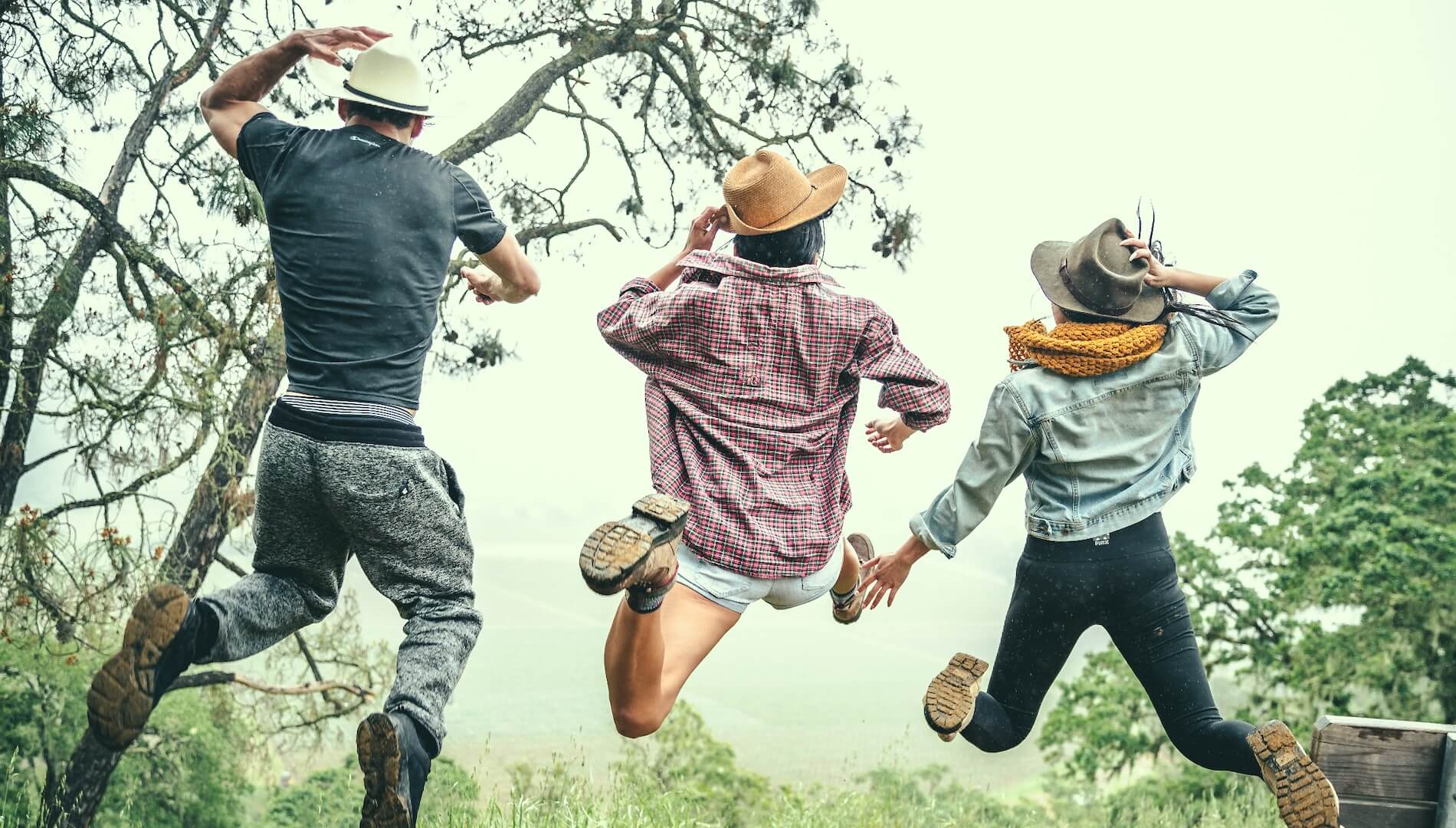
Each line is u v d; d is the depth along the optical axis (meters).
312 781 15.59
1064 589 3.07
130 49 10.84
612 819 5.47
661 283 3.08
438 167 2.67
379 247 2.50
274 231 2.56
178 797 13.45
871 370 2.85
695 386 2.85
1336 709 19.16
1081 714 20.36
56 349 10.34
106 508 10.24
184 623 2.28
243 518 10.50
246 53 11.01
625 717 2.62
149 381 10.30
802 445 2.82
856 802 7.77
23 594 9.96
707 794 12.70
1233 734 2.87
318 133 2.63
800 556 2.78
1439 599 18.45
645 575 2.27
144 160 10.66
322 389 2.46
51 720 11.77
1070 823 15.26
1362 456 21.66
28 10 10.64
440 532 2.54
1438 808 3.06
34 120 10.22
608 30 13.15
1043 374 3.10
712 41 13.02
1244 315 3.20
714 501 2.75
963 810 9.05
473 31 12.32
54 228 10.43
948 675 3.05
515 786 5.77
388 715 2.23
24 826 9.99
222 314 10.94
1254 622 20.06
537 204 13.14
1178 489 3.15
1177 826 11.48
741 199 2.82
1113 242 3.15
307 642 12.86
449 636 2.48
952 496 3.14
